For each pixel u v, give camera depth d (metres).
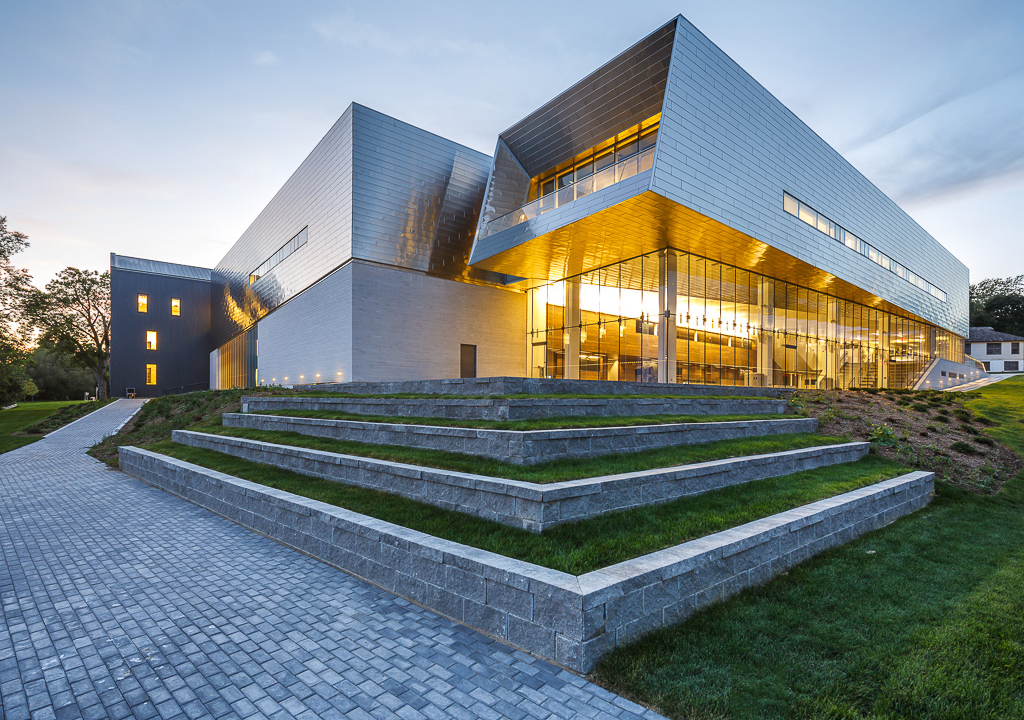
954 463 10.57
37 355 60.31
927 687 3.49
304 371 24.08
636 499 6.12
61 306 48.91
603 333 21.31
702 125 15.70
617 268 20.88
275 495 7.74
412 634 4.48
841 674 3.63
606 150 19.25
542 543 4.95
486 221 21.03
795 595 4.91
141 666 4.05
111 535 7.92
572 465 6.62
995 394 20.50
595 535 5.16
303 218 24.86
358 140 20.38
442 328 22.62
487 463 6.85
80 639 4.53
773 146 18.83
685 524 5.56
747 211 17.27
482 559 4.58
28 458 17.06
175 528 8.30
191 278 46.12
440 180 22.86
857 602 4.84
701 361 19.62
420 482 6.92
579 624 3.69
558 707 3.37
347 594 5.46
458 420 8.67
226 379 39.50
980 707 3.30
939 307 35.75
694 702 3.31
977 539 7.04
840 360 27.00
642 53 16.30
